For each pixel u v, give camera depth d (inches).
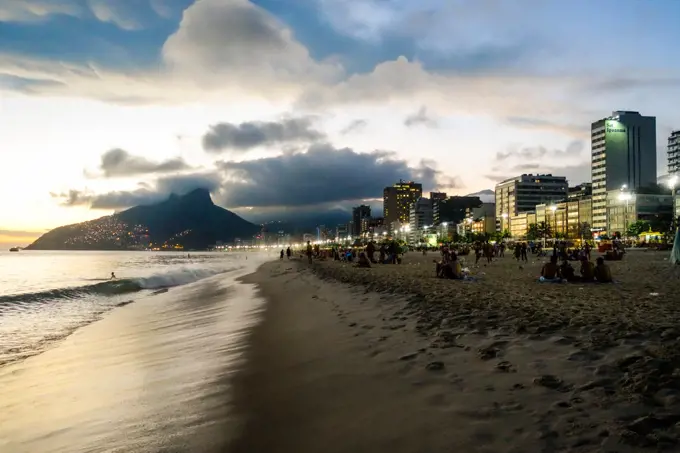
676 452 152.3
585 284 746.8
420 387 239.3
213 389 279.7
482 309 446.0
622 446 159.2
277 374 296.7
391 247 1882.4
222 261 5482.3
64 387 335.9
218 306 792.3
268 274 1818.4
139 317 744.3
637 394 199.5
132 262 5428.2
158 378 328.8
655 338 288.0
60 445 224.8
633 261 1678.2
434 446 174.7
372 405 222.7
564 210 7032.5
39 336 619.8
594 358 255.9
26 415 279.3
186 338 492.4
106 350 476.4
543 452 161.3
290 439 195.6
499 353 284.0
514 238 7544.3
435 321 403.9
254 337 438.6
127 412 259.6
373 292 700.7
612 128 7869.1
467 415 198.1
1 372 411.5
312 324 478.0
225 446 195.0
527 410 196.1
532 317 384.2
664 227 5142.7
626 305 465.7
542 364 254.5
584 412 187.8
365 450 178.4
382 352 320.2
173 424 228.5
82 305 992.2
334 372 285.3
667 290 628.4
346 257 2326.5
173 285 1601.9
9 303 1038.4
